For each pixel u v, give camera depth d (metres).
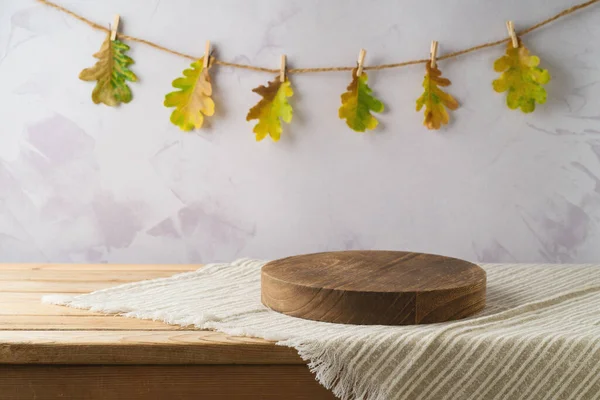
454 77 1.49
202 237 1.53
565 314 1.06
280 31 1.48
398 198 1.52
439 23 1.48
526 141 1.50
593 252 1.52
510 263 1.50
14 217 1.51
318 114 1.50
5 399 0.91
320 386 0.92
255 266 1.37
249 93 1.49
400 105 1.49
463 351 0.89
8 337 0.92
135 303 1.10
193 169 1.51
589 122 1.50
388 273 1.09
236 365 0.92
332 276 1.07
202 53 1.48
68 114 1.49
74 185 1.51
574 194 1.51
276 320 1.01
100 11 1.46
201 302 1.11
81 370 0.91
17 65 1.48
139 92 1.49
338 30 1.48
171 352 0.90
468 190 1.52
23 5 1.46
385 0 1.47
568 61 1.48
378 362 0.89
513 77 1.46
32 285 1.24
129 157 1.50
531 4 1.47
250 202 1.52
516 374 0.90
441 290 0.99
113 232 1.52
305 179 1.51
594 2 1.47
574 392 0.90
